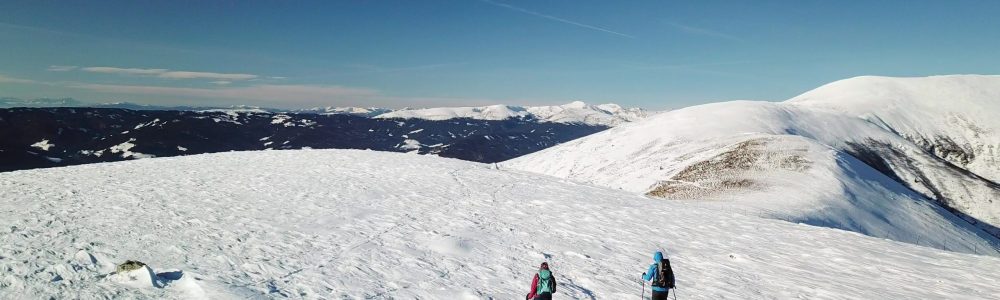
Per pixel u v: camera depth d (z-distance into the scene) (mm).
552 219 22469
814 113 131750
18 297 8125
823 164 56562
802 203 41844
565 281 12352
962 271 15539
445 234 17344
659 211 27109
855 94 172125
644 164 85250
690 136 104000
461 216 21625
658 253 9688
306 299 9305
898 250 19125
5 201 19797
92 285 8969
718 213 27922
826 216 39375
